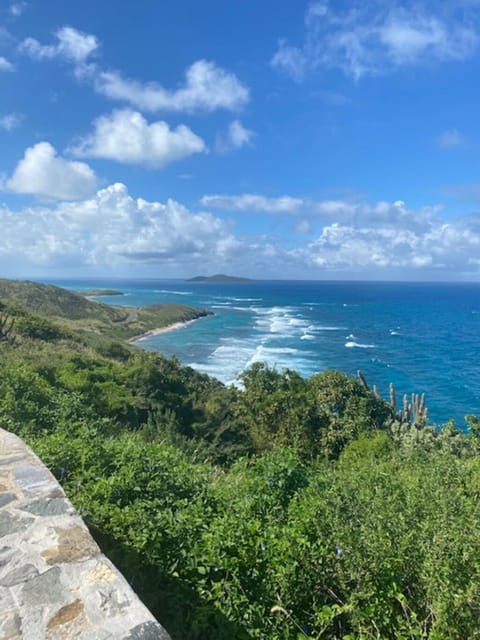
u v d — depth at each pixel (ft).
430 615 11.02
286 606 11.89
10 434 16.30
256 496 18.29
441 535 12.10
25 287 301.02
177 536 14.06
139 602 7.93
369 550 12.17
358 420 75.31
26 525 10.06
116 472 18.48
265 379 92.43
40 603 7.73
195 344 236.84
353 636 10.24
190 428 75.15
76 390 60.34
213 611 11.48
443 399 143.64
